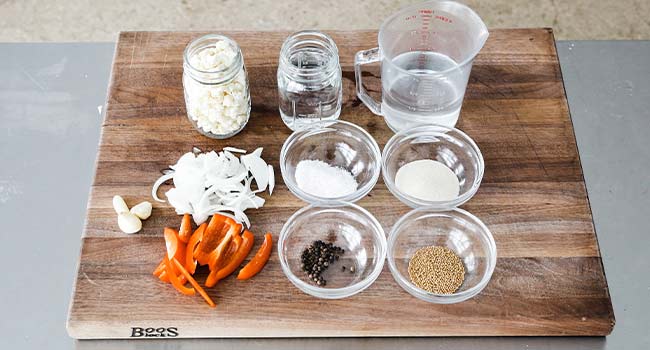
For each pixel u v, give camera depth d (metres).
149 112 1.28
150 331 1.13
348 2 1.97
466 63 1.17
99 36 1.94
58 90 1.35
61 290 1.18
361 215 1.21
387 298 1.13
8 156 1.28
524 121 1.28
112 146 1.25
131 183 1.22
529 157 1.24
